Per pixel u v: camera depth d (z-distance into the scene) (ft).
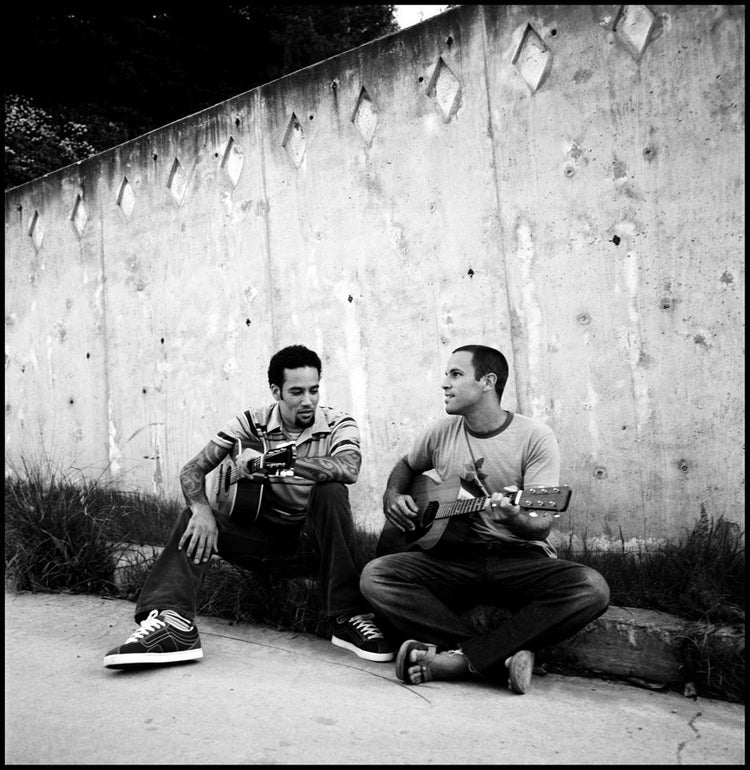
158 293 16.79
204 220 15.96
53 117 34.24
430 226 12.85
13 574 12.85
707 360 10.44
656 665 8.62
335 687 8.50
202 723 7.47
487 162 12.25
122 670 9.07
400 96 13.21
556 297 11.57
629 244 11.00
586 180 11.34
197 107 39.58
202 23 39.42
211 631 10.60
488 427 9.65
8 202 20.10
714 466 10.36
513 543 9.21
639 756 6.84
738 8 10.22
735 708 8.04
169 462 16.49
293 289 14.53
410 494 10.18
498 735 7.25
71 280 18.60
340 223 13.92
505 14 12.05
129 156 17.35
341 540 9.68
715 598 8.87
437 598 9.36
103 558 12.96
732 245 10.27
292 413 10.16
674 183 10.67
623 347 11.03
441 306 12.72
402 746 6.98
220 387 15.65
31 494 14.02
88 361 18.20
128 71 36.45
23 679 8.80
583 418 11.33
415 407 13.00
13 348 19.98
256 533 10.14
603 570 10.09
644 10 10.89
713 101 10.40
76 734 7.23
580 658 9.05
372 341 13.50
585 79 11.35
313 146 14.29
